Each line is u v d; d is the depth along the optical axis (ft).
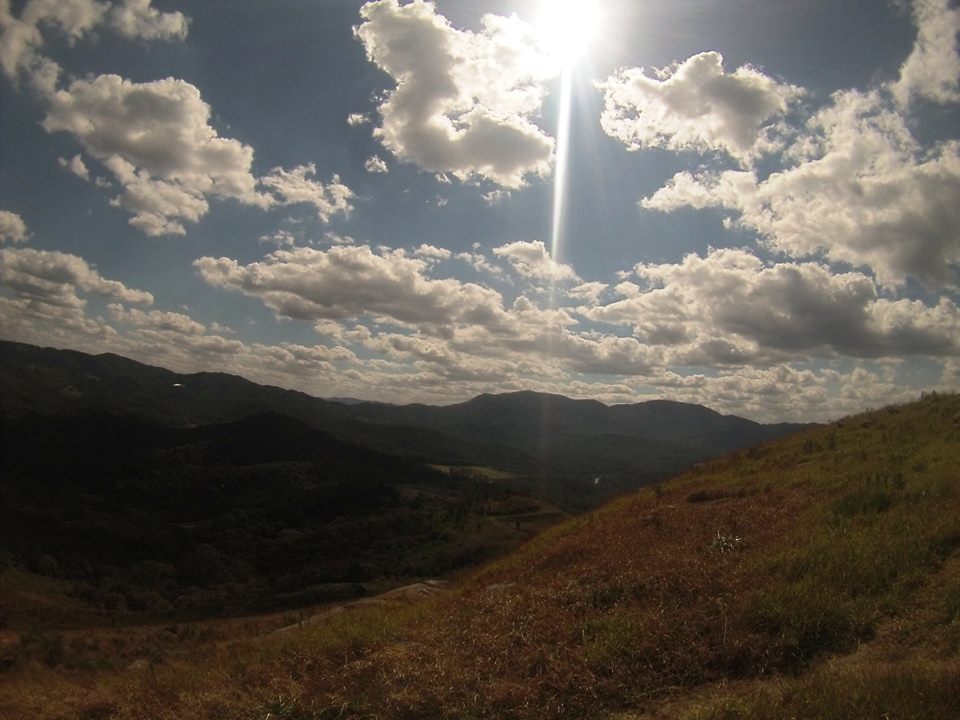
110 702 24.39
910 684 16.81
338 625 31.99
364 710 20.52
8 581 173.47
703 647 22.16
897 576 25.43
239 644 33.30
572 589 31.04
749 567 28.66
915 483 36.52
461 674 22.50
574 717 19.61
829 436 64.13
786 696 17.28
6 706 24.88
